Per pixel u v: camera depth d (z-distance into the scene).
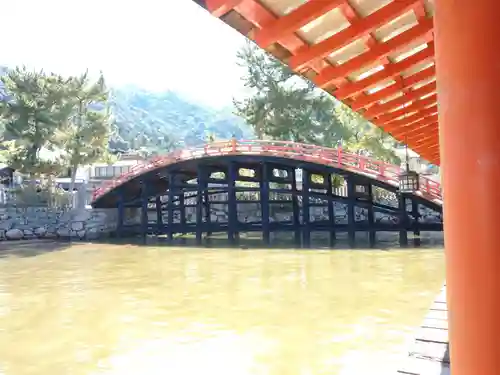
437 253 17.17
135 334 7.71
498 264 1.27
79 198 30.41
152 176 26.42
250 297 10.43
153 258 18.47
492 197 1.29
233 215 23.30
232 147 23.09
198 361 6.28
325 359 6.15
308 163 21.75
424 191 19.66
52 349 7.03
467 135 1.33
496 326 1.26
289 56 4.51
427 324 6.09
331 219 22.62
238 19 3.59
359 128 31.81
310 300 9.89
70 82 29.19
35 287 12.57
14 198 29.27
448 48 1.40
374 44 4.84
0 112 28.38
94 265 16.80
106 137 31.75
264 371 5.80
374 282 11.77
